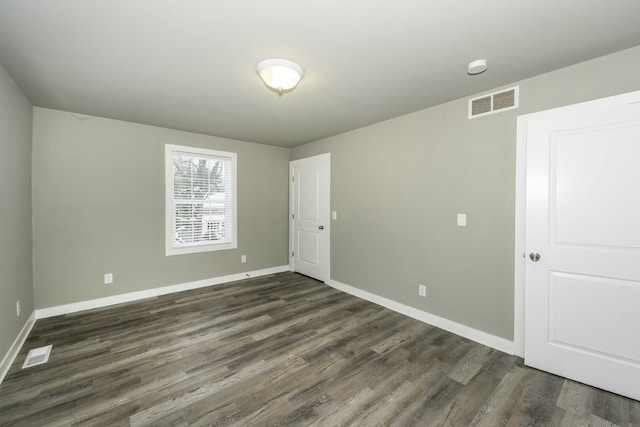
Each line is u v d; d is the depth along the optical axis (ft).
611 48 5.90
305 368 6.91
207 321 9.58
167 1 4.55
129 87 7.97
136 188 11.60
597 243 6.12
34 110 9.49
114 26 5.23
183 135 12.73
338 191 13.23
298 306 11.04
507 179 7.64
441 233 9.18
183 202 12.96
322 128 12.13
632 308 5.78
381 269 11.19
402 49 6.02
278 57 6.36
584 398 5.88
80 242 10.44
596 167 6.11
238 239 14.65
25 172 8.64
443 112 9.08
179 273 12.79
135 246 11.63
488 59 6.39
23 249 8.41
